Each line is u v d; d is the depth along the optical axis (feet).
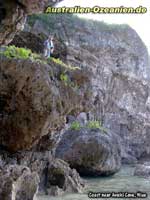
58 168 66.33
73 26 126.00
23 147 55.98
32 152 61.41
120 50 142.10
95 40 132.46
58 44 117.91
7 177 45.09
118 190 71.41
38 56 56.95
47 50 84.48
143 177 94.32
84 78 61.98
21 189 46.16
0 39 50.31
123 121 140.26
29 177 47.19
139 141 143.95
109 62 137.90
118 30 145.79
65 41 120.06
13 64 51.85
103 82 132.98
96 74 129.90
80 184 70.33
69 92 58.85
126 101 143.33
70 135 94.68
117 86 139.74
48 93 53.88
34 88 52.85
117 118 138.41
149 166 105.70
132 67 147.74
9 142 55.21
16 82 52.11
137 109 147.33
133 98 146.20
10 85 52.11
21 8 48.60
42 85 53.26
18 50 54.44
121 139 137.80
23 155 58.29
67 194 63.82
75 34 125.49
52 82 55.21
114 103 138.10
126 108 142.72
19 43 101.09
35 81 52.75
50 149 66.85
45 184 65.21
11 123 54.19
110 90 136.87
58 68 57.82
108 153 93.91
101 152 92.22
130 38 149.79
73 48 122.72
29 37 102.73
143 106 150.10
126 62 144.87
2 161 53.16
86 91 62.85
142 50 154.71
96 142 92.27
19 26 51.24
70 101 59.06
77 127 96.02
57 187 63.72
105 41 136.77
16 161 57.06
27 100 53.06
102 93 131.03
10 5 47.01
